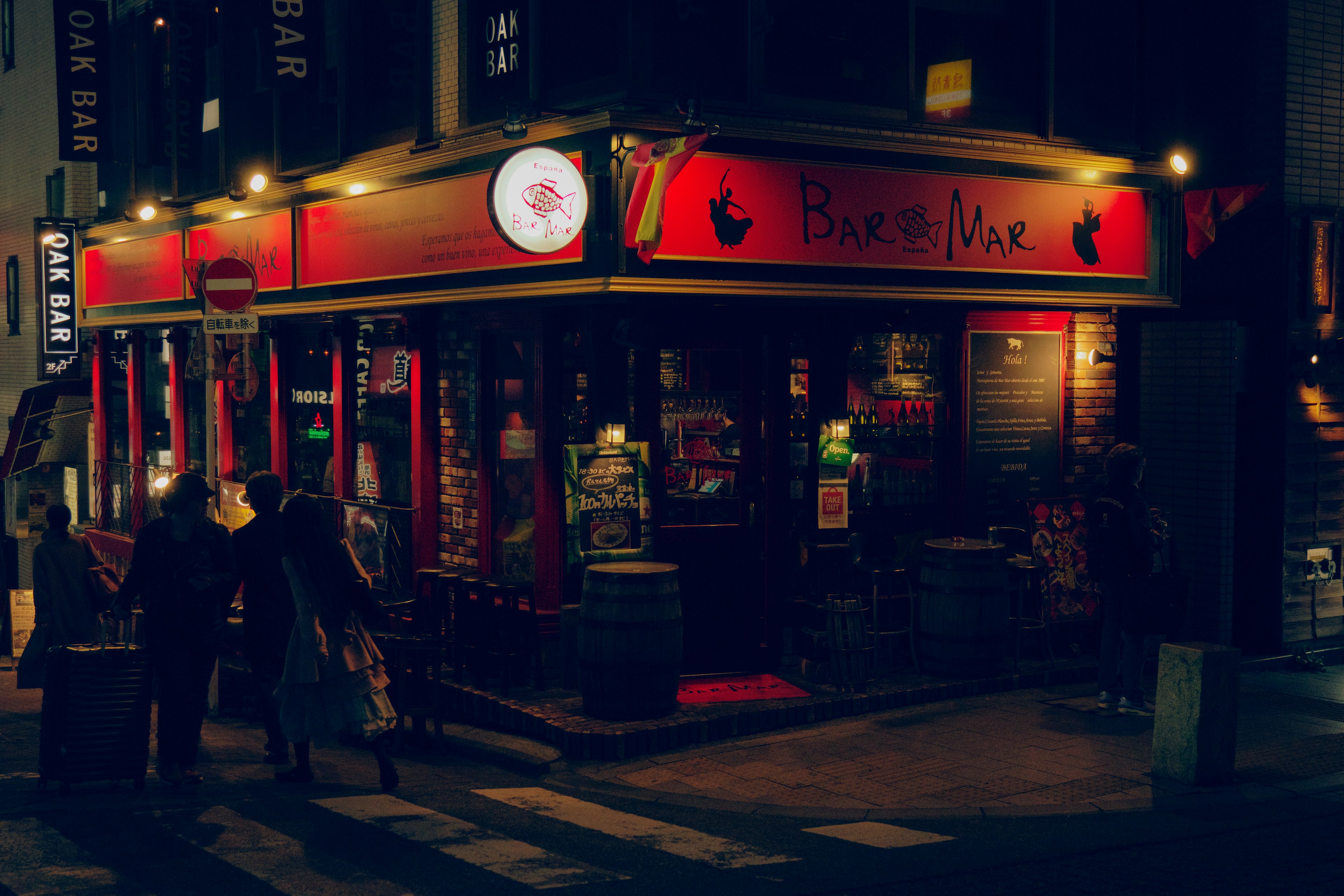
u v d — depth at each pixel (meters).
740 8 8.93
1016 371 10.62
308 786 6.92
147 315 15.81
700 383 9.64
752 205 8.84
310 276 12.16
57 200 18.69
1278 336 10.97
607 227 8.46
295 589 6.62
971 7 10.08
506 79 9.70
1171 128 11.27
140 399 16.78
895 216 9.43
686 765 7.81
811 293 9.10
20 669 10.95
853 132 9.25
